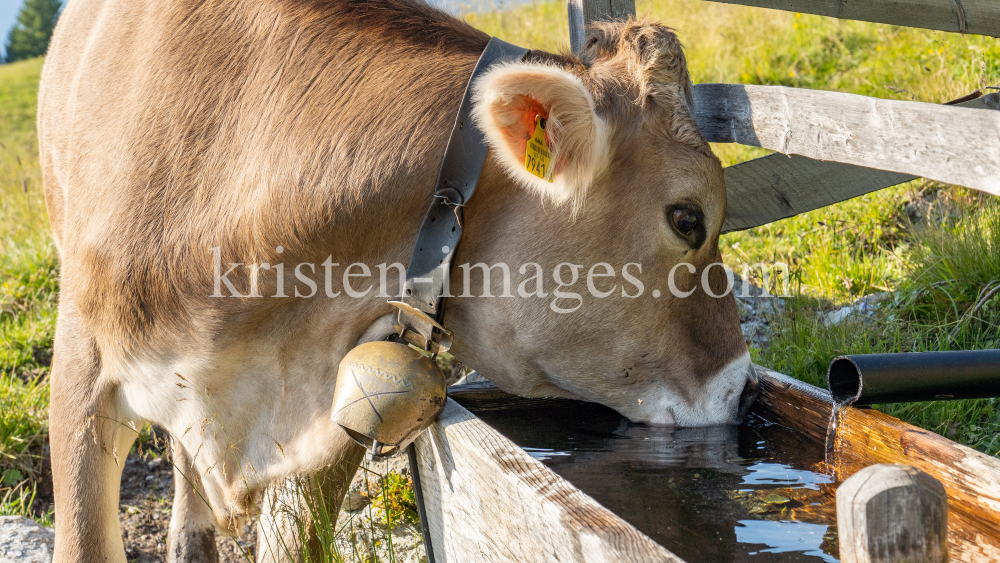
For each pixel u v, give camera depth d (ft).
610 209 6.98
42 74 9.93
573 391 7.66
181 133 7.19
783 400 7.42
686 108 7.14
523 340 7.35
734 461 6.66
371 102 6.98
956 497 5.14
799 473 6.39
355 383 6.27
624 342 7.30
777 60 20.26
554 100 6.10
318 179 6.84
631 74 7.14
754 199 10.39
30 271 17.01
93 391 7.64
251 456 7.61
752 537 5.25
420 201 6.91
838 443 6.28
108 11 8.11
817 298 12.07
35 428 12.40
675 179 6.97
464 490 5.81
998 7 8.76
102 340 7.47
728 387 7.55
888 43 19.16
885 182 9.93
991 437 8.50
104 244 7.18
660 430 7.46
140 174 7.18
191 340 7.16
